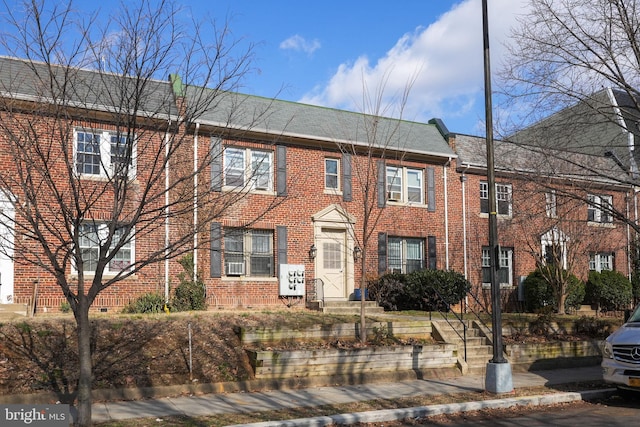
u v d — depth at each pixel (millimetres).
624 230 25047
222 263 19125
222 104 19906
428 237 23078
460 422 9922
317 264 20812
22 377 10508
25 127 9898
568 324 18047
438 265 23172
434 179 23594
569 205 19031
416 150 22750
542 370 15172
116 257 17516
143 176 15180
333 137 20891
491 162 12070
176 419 9250
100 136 13203
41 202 11828
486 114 12195
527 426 9578
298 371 12375
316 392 11688
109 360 11516
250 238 19906
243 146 19625
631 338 11352
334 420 9492
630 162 16906
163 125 12078
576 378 13914
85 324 8453
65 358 11305
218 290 18859
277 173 20266
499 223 23625
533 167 16312
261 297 19641
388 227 22234
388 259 22266
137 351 11961
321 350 12609
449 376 13664
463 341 15109
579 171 16266
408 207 22797
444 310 20328
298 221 20531
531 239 24609
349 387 12266
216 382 11641
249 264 19781
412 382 12961
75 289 16562
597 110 14398
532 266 25578
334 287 21125
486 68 12234
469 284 21203
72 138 10102
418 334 15117
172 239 17578
